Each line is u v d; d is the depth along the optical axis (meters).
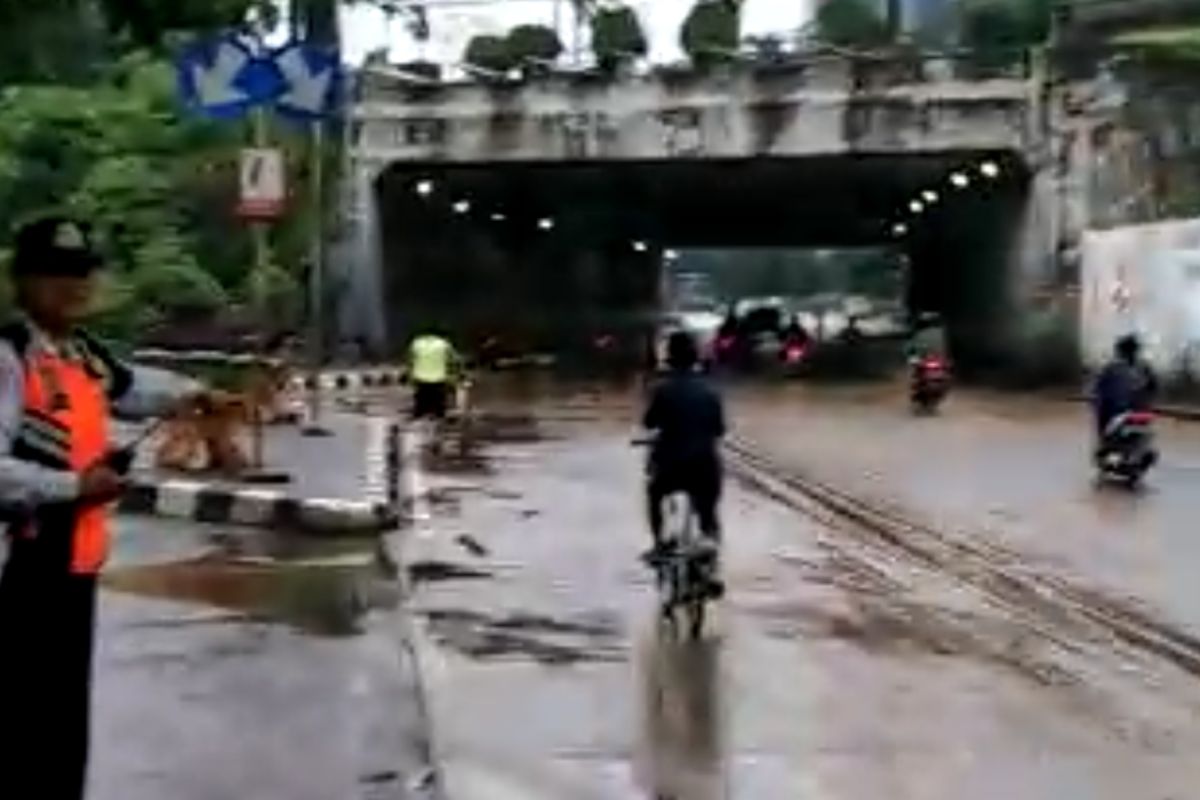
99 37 10.82
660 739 10.36
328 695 11.34
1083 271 55.03
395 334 66.25
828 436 36.66
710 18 58.88
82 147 40.25
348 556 17.95
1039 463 30.22
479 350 68.19
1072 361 57.38
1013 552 19.17
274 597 15.21
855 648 13.46
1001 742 10.47
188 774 9.30
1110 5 56.12
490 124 58.78
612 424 38.97
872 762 9.93
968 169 60.53
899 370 73.50
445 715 10.88
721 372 71.12
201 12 10.77
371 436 31.83
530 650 13.05
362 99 59.62
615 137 57.88
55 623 5.92
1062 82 55.91
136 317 37.53
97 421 5.91
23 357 5.76
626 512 22.23
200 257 44.19
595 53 58.09
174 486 21.20
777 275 155.00
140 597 15.08
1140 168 54.75
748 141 56.59
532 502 23.28
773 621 14.62
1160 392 47.12
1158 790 9.42
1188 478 27.98
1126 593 16.31
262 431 28.28
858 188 67.38
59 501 5.73
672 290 124.31
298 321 45.12
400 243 66.81
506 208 71.94
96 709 10.78
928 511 23.08
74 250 5.90
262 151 25.88
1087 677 12.46
